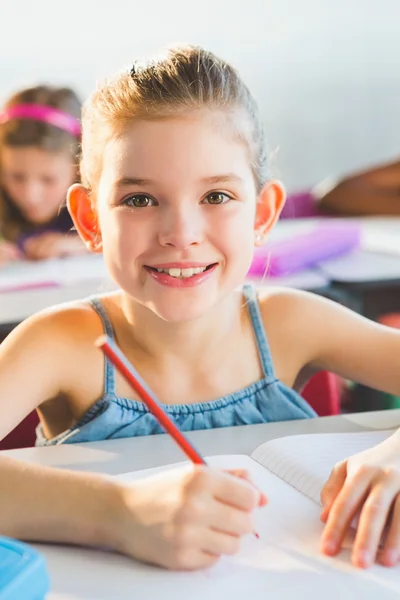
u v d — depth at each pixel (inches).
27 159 111.7
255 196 45.1
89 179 46.0
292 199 142.9
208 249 41.8
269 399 50.3
